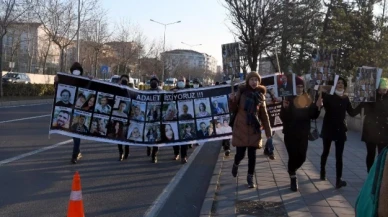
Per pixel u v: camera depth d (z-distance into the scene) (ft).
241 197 23.89
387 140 25.91
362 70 26.03
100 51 169.89
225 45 36.88
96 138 33.83
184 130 34.76
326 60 27.99
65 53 165.99
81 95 33.60
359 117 62.08
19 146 39.22
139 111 34.55
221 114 34.68
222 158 37.65
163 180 29.32
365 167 34.14
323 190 25.89
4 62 207.00
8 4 96.84
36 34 195.21
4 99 100.48
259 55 54.54
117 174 30.42
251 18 47.44
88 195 24.59
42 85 126.93
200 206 23.52
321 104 25.03
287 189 25.90
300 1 55.47
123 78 35.83
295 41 79.92
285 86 25.29
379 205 8.34
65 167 31.65
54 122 33.30
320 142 50.39
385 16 91.35
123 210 22.09
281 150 42.63
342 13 92.79
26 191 24.61
